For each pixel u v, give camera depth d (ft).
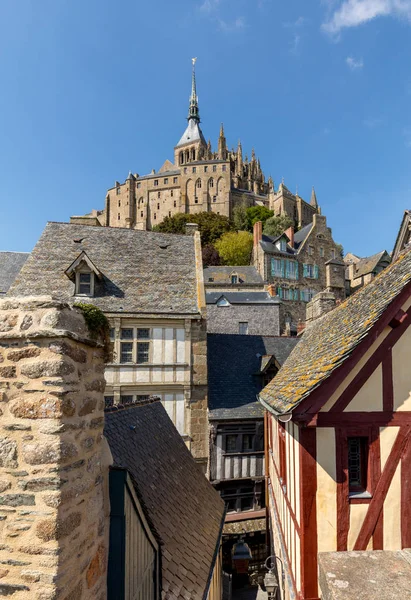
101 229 67.00
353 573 11.95
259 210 283.38
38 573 10.02
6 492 10.44
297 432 21.59
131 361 51.90
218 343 65.41
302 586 19.03
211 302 104.88
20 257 88.84
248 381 59.21
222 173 292.20
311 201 360.89
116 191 325.83
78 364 11.84
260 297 111.45
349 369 18.98
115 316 51.49
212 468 50.67
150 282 57.98
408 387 19.97
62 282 55.26
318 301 49.26
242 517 49.73
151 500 21.02
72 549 10.83
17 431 10.64
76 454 11.35
